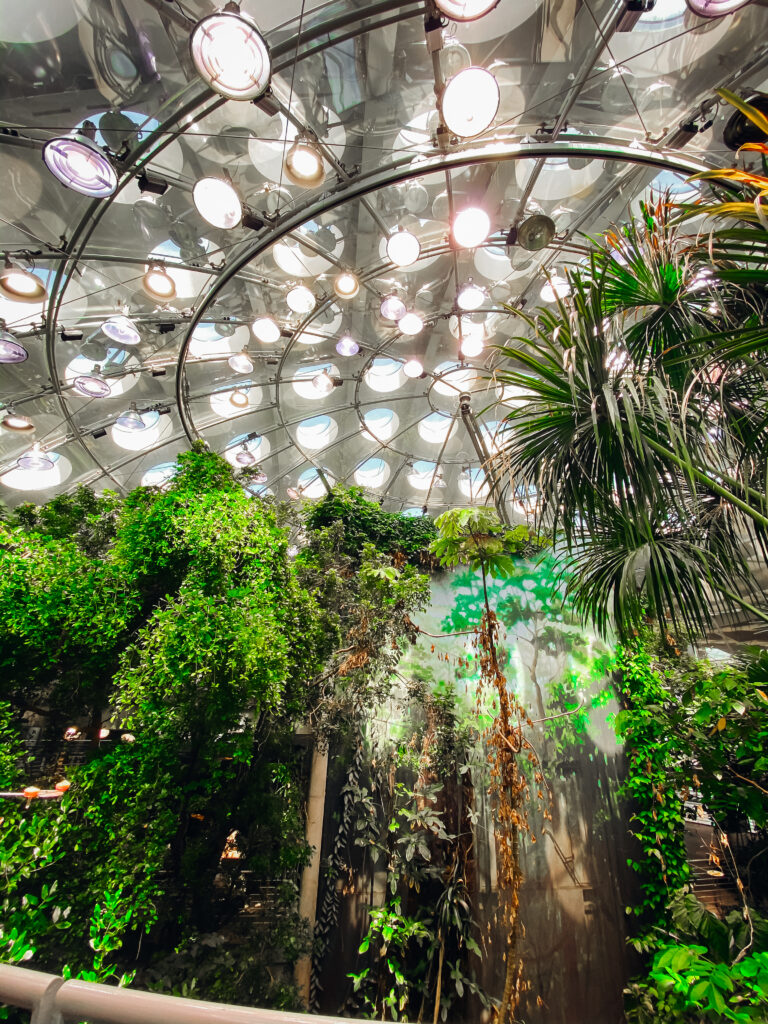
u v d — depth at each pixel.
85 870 5.56
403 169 7.00
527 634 10.33
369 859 8.37
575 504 4.09
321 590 8.36
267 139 6.85
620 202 8.58
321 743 8.30
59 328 9.44
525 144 6.73
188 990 5.41
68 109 6.45
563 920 8.20
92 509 7.99
